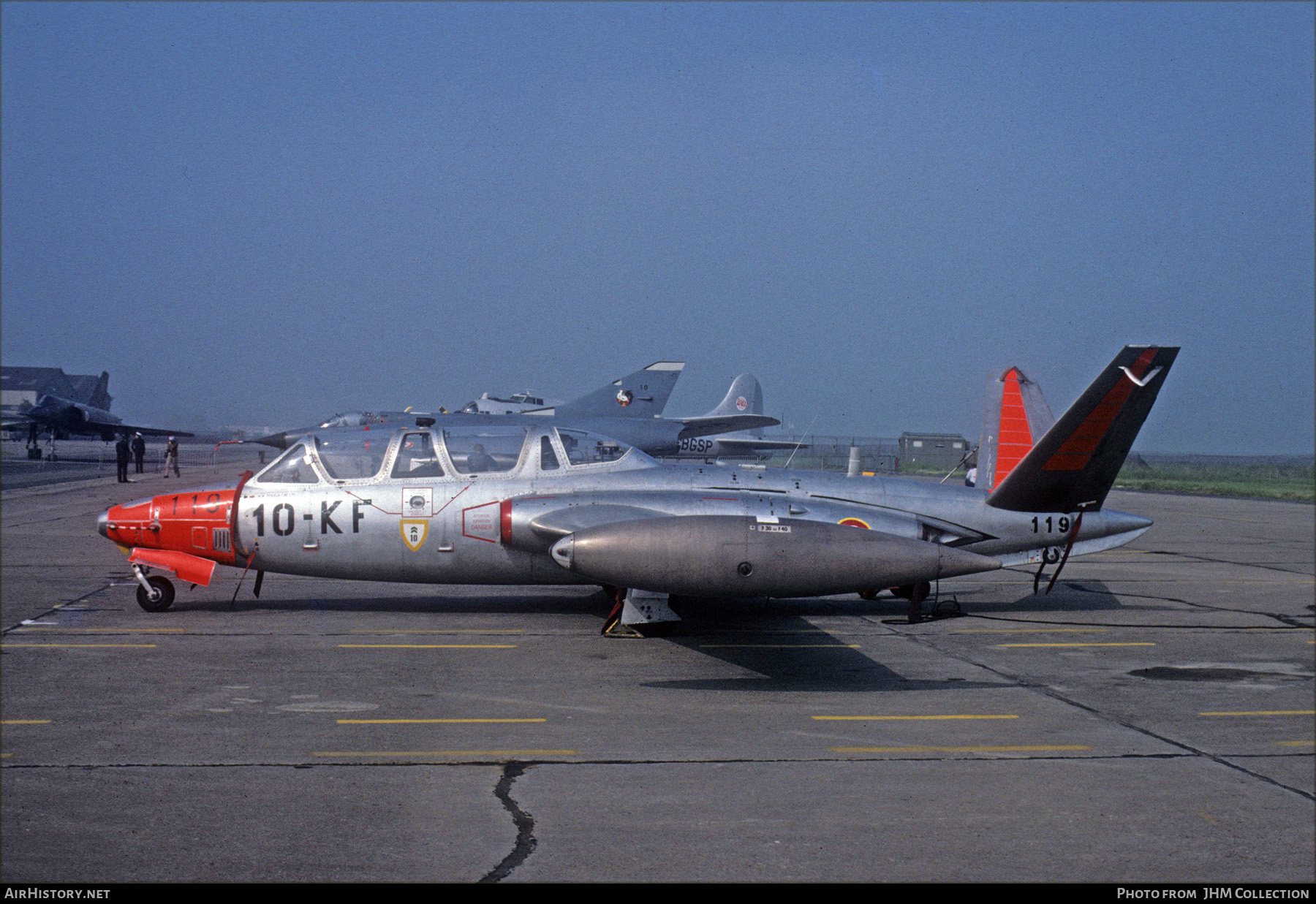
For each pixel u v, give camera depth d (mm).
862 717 7109
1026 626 10992
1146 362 9695
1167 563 17391
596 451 11070
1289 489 48562
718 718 7031
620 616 10055
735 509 10508
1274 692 7941
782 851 4703
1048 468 10867
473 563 10547
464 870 4445
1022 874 4492
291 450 10859
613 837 4844
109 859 4512
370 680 8031
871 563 8492
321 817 5047
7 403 121875
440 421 30969
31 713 6883
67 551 16672
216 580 13758
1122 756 6238
